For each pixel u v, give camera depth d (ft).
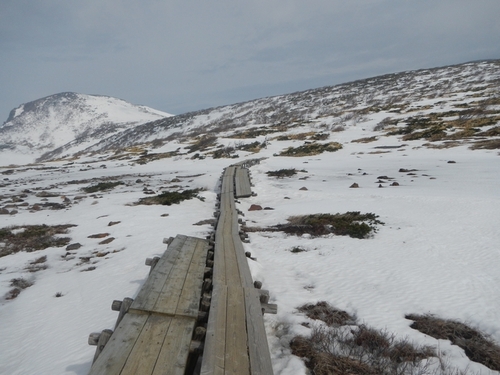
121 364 10.68
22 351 16.46
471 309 18.04
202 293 18.25
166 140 310.24
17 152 633.61
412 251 28.04
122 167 156.56
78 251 34.99
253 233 37.27
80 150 523.29
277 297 20.17
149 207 57.11
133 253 31.42
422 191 55.36
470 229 32.53
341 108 281.74
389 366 13.09
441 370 12.96
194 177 104.01
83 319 18.93
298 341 14.98
